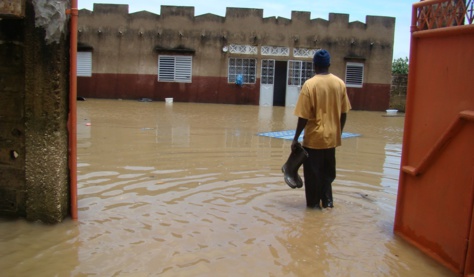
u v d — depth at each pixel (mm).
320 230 4441
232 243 4004
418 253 3998
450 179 3717
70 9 4227
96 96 24500
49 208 4293
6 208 4461
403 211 4371
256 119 16016
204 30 24156
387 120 18203
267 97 24703
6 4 3916
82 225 4309
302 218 4777
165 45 24234
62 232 4121
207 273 3410
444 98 3848
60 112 4242
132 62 24312
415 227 4164
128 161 7258
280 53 24438
